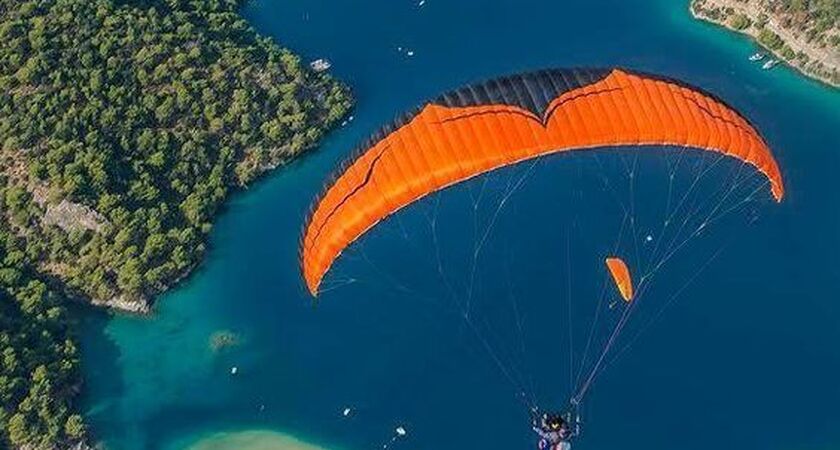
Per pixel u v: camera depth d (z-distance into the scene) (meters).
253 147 117.25
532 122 54.59
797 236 104.88
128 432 93.50
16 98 110.50
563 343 95.38
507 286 100.31
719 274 100.81
